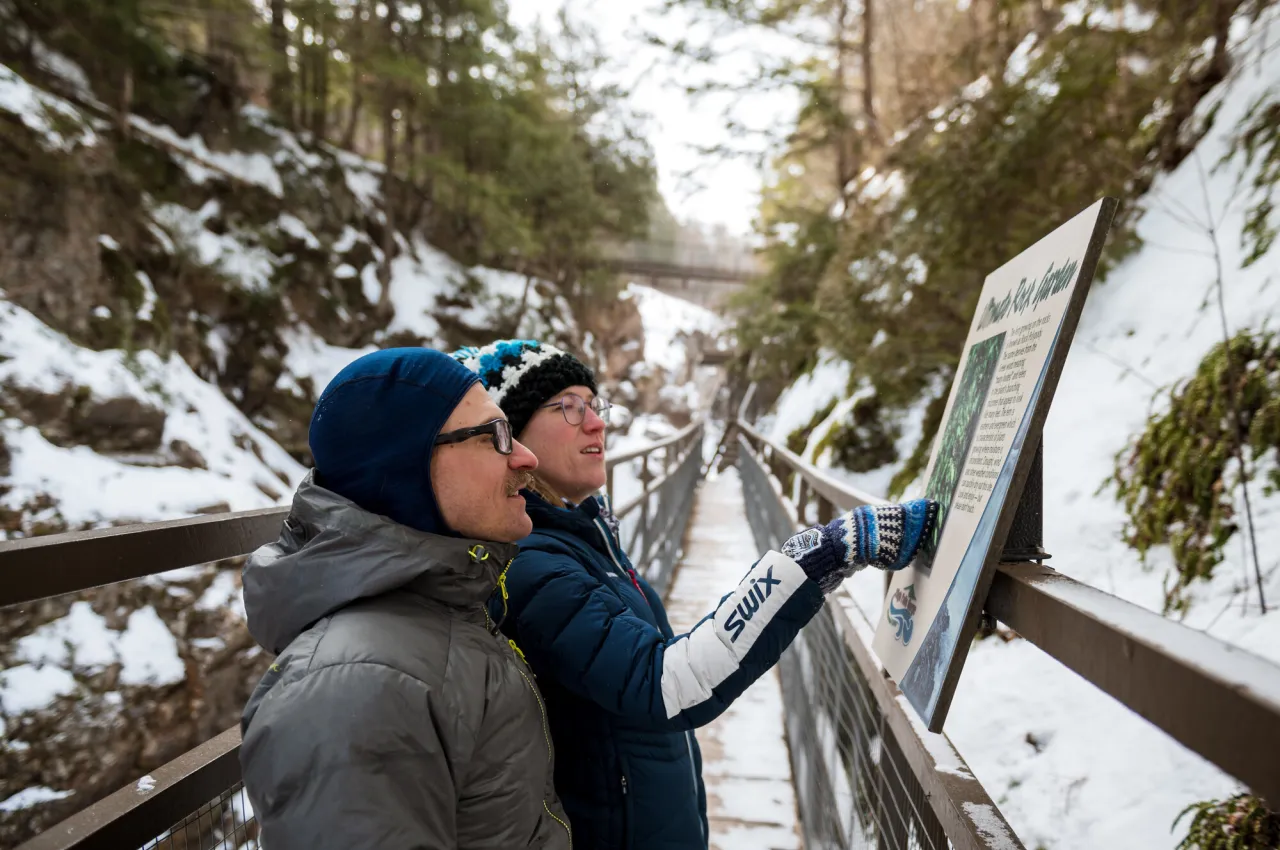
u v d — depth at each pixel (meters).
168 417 8.55
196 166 13.78
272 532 1.29
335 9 14.42
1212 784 1.93
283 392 13.07
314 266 14.83
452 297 18.48
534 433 1.22
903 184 6.07
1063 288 0.69
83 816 0.91
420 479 0.79
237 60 15.80
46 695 4.68
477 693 0.74
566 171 20.53
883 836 1.36
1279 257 3.45
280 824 0.62
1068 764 2.30
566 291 24.27
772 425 12.97
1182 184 4.64
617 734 1.09
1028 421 0.67
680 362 36.50
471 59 16.83
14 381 6.72
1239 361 3.08
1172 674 0.44
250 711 0.68
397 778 0.64
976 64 5.79
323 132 18.06
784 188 12.05
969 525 0.79
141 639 5.31
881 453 7.43
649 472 5.38
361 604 0.74
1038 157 4.52
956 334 5.95
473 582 0.80
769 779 3.06
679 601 5.56
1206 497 2.86
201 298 12.62
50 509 6.11
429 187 19.62
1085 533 3.34
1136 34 4.38
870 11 9.76
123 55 12.30
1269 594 2.37
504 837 0.75
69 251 9.25
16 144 8.91
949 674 0.73
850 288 6.47
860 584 4.14
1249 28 4.67
